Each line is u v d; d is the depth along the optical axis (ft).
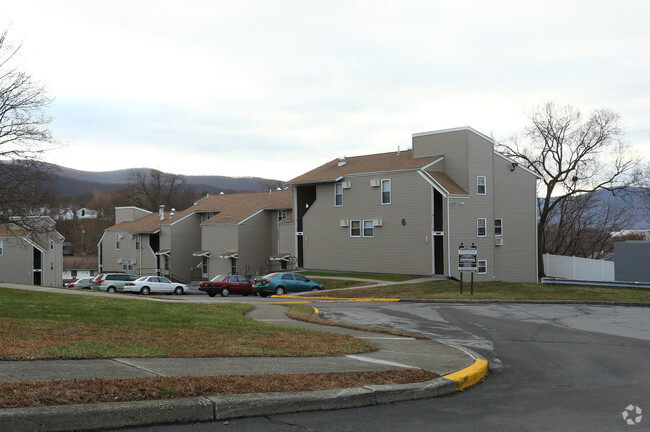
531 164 164.66
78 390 21.83
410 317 67.97
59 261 220.23
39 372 24.77
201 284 123.13
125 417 20.44
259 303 82.94
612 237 222.07
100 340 33.65
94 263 314.35
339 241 144.77
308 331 45.62
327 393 25.16
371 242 137.69
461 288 94.99
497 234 138.21
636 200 166.30
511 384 32.45
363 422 22.86
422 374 30.71
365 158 153.79
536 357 41.73
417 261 128.36
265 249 177.78
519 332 55.11
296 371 29.17
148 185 355.77
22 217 114.83
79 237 416.87
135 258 209.56
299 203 158.92
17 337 32.65
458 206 125.08
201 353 32.07
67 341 32.40
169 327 41.65
